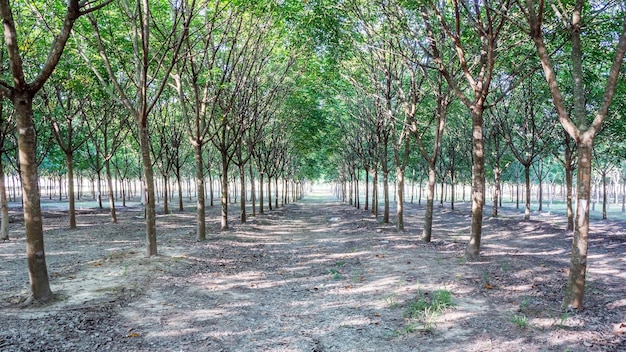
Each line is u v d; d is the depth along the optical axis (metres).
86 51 13.52
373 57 16.12
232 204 40.97
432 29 11.56
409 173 42.09
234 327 6.20
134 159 40.12
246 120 19.56
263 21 14.92
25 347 4.97
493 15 10.17
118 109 20.16
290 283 8.98
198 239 14.53
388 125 19.38
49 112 16.73
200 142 14.48
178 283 8.55
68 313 6.26
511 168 36.84
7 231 14.57
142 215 26.41
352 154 31.86
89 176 48.50
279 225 21.39
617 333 5.62
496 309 6.70
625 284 8.30
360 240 15.02
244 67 16.61
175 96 19.19
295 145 33.09
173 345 5.43
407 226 20.19
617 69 6.17
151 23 12.80
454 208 34.69
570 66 13.88
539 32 6.58
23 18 13.23
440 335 5.73
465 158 30.69
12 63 6.08
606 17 10.06
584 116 6.58
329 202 50.09
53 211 27.94
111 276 8.79
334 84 19.72
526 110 20.58
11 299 7.03
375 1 11.79
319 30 12.49
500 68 12.67
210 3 13.97
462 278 8.59
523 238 16.36
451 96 13.57
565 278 8.55
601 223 22.02
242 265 10.80
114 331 5.78
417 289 7.91
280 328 6.18
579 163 6.52
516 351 5.16
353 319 6.52
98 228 18.67
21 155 6.49
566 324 5.98
